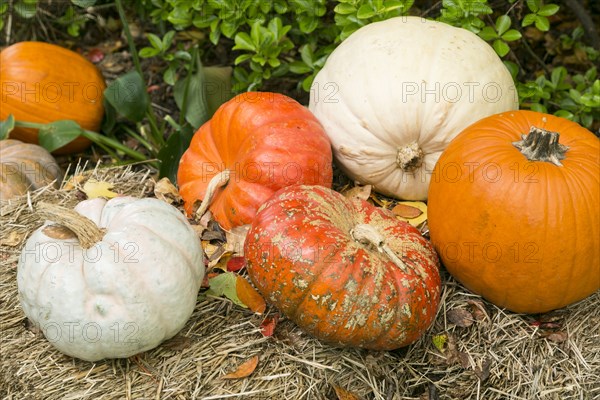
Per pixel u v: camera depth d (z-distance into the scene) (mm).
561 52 2287
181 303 1519
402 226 1612
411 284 1522
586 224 1536
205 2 2021
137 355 1555
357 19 1878
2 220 1774
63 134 2000
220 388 1520
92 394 1509
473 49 1744
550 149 1557
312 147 1705
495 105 1729
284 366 1547
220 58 2281
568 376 1586
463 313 1643
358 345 1541
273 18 2006
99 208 1577
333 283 1497
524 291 1588
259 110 1729
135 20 2395
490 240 1564
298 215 1545
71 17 2352
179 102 2062
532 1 1923
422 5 2176
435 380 1585
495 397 1568
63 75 2061
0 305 1629
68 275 1475
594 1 2393
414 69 1706
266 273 1530
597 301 1666
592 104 1916
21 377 1533
